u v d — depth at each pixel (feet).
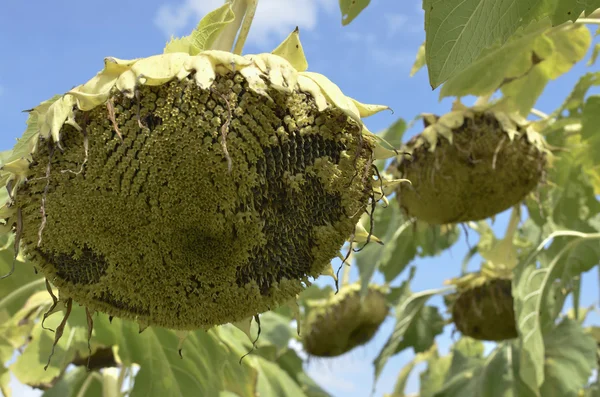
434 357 5.71
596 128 3.66
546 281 3.88
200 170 2.19
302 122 2.24
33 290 3.34
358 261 4.28
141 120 2.18
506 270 4.13
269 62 2.23
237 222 2.25
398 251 4.71
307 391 5.32
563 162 3.83
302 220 2.31
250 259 2.32
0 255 3.23
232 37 2.47
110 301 2.36
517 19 2.09
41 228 2.15
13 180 2.23
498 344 4.87
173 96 2.19
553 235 3.92
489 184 3.30
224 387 3.33
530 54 3.49
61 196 2.22
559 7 2.08
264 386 4.09
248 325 2.47
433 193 3.35
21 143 2.25
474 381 4.86
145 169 2.19
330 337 4.90
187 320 2.37
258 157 2.22
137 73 2.19
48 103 2.23
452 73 2.09
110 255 2.27
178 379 3.21
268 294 2.37
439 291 4.85
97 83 2.20
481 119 3.30
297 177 2.24
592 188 3.85
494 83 3.46
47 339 3.34
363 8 2.95
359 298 4.84
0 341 3.42
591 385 4.83
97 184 2.20
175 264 2.28
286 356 5.43
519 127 3.30
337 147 2.27
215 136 2.18
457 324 4.29
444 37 2.08
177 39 2.27
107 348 3.51
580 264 3.91
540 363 3.75
